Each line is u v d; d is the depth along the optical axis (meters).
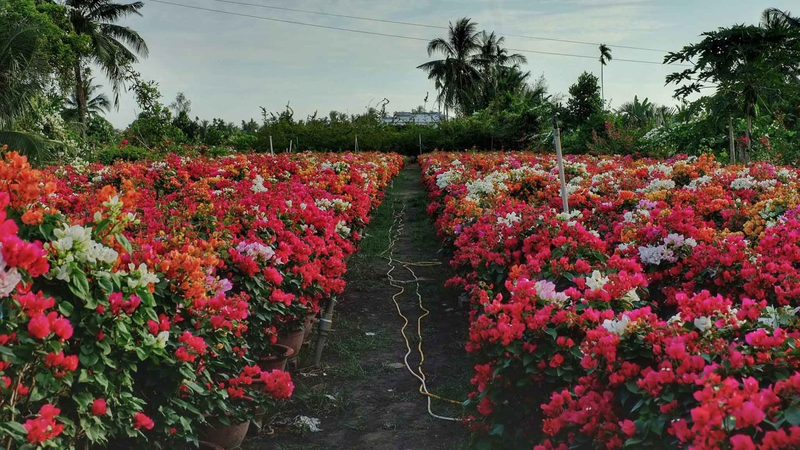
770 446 2.07
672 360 2.82
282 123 35.56
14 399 2.60
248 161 14.21
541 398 3.64
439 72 50.00
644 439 2.59
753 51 11.98
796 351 2.62
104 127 27.55
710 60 12.13
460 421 4.70
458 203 9.49
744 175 9.38
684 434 2.31
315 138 35.72
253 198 7.32
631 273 4.57
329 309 6.41
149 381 3.45
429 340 6.91
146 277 3.22
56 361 2.66
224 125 34.81
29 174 3.11
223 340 4.05
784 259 4.65
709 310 3.19
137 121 24.20
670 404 2.53
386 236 13.01
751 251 4.96
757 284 4.36
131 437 3.40
